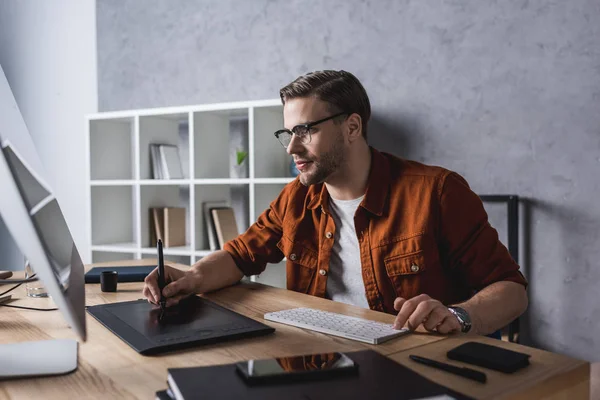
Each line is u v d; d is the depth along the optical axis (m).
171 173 3.31
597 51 2.32
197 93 3.43
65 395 0.74
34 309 1.28
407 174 1.58
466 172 2.63
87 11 3.80
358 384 0.70
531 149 2.47
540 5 2.43
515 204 2.42
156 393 0.72
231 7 3.30
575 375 0.82
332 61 2.98
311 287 1.71
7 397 0.74
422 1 2.71
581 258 2.37
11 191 0.62
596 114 2.32
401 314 1.05
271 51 3.17
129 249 3.27
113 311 1.21
